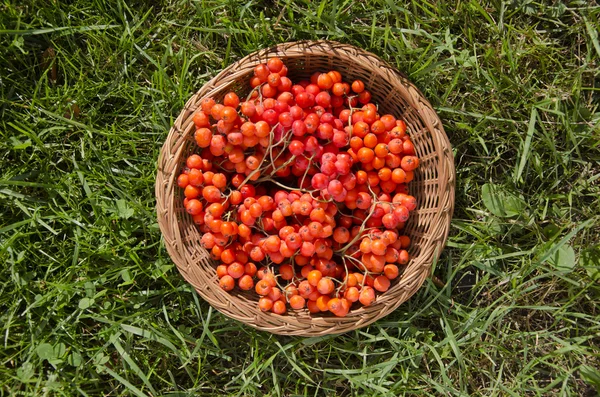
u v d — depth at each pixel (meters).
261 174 0.58
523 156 0.60
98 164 0.62
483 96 0.62
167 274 0.61
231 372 0.62
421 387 0.61
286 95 0.56
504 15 0.62
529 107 0.61
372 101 0.60
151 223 0.61
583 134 0.61
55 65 0.62
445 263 0.62
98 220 0.60
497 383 0.60
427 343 0.61
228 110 0.55
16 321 0.60
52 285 0.59
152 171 0.62
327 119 0.57
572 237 0.62
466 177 0.63
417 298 0.61
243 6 0.62
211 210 0.56
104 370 0.61
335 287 0.58
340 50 0.57
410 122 0.59
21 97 0.62
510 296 0.62
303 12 0.60
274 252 0.56
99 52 0.62
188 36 0.63
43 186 0.60
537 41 0.62
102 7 0.62
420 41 0.62
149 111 0.62
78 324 0.61
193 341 0.61
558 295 0.62
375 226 0.57
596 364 0.61
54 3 0.61
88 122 0.62
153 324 0.60
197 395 0.61
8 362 0.60
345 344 0.61
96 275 0.61
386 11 0.61
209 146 0.57
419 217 0.58
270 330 0.56
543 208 0.62
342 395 0.62
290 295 0.57
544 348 0.62
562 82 0.62
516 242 0.62
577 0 0.62
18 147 0.59
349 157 0.56
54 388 0.59
